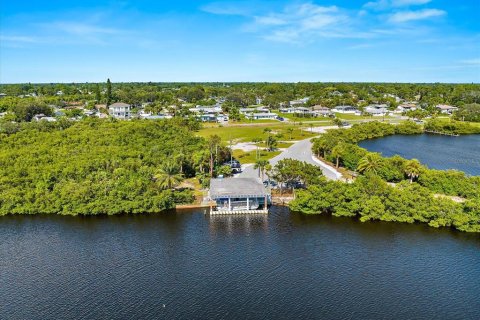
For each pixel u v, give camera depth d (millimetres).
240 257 83938
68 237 94438
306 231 96625
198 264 81250
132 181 114812
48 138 154000
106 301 69062
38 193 111188
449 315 64875
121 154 137625
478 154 183375
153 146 150625
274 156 167000
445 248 87062
